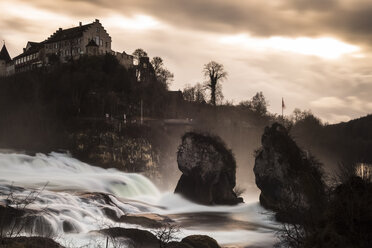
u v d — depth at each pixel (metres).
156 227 48.97
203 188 75.31
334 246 23.02
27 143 108.31
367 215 23.91
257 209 67.50
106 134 109.12
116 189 74.88
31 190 56.25
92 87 141.75
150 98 157.25
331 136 150.62
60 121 120.88
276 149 65.94
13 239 28.84
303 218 30.52
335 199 26.30
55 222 42.69
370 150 138.25
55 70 153.75
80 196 56.72
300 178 56.66
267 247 44.53
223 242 46.78
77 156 100.38
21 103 132.88
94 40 177.62
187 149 77.00
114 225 47.56
